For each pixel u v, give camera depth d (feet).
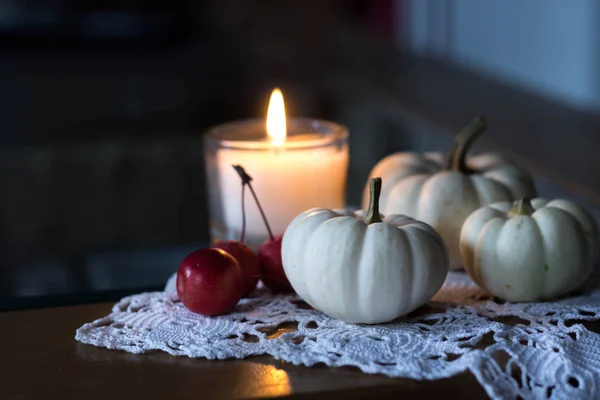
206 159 2.15
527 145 3.44
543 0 5.55
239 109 6.33
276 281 1.90
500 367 1.61
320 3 6.74
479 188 2.04
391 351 1.65
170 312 1.83
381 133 4.62
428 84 5.09
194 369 1.63
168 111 6.28
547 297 1.87
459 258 2.04
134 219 4.16
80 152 4.14
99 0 6.12
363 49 6.47
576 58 5.25
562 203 1.90
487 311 1.82
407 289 1.72
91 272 3.28
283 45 6.45
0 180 4.02
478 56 6.44
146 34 6.21
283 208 2.06
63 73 6.14
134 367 1.64
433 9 6.91
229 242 1.89
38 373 1.62
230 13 6.54
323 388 1.56
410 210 2.06
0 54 6.06
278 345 1.68
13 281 3.74
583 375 1.59
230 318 1.80
